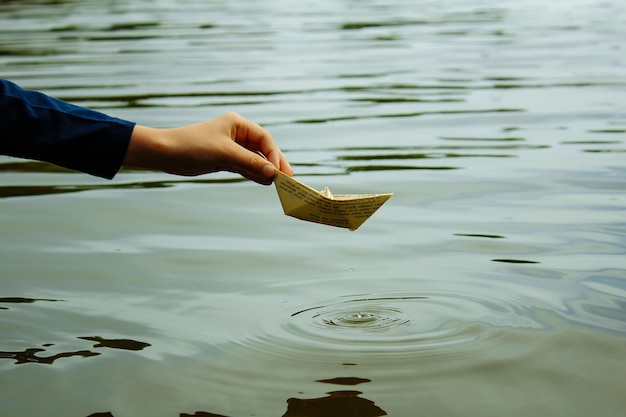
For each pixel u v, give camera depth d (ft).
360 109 22.29
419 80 26.35
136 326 9.78
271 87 25.38
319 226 13.57
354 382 8.38
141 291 10.88
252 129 7.39
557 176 15.92
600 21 40.63
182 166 6.75
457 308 10.13
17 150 6.16
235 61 30.14
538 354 8.90
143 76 27.27
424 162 17.16
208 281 11.21
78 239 12.99
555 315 9.87
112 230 13.42
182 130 6.73
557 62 29.01
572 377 8.40
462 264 11.63
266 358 8.92
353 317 9.93
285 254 12.24
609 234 12.71
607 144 18.13
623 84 24.71
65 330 9.68
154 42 35.27
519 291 10.62
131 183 16.43
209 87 25.35
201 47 33.68
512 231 13.00
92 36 37.63
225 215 14.21
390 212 14.17
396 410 7.84
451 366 8.67
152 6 51.75
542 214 13.76
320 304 10.35
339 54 31.58
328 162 17.33
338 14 45.78
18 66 29.40
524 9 47.14
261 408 7.90
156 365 8.79
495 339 9.27
